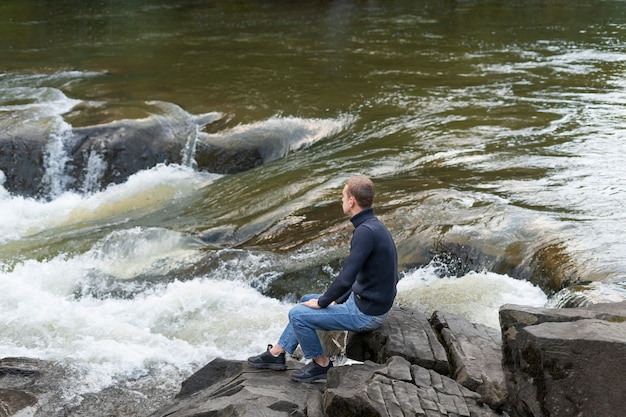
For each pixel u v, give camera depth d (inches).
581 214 313.0
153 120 444.8
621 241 283.1
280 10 938.7
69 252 328.5
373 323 185.8
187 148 438.9
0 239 349.7
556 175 366.0
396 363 175.9
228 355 250.4
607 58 646.5
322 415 167.9
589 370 153.6
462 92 535.2
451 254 294.4
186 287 289.1
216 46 692.7
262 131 451.2
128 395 226.4
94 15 871.1
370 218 179.3
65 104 481.1
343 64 620.1
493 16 884.6
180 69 593.6
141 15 880.3
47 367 239.5
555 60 640.4
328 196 351.3
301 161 416.5
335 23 834.8
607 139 427.5
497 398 169.3
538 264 277.9
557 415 156.6
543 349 158.6
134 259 316.8
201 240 332.2
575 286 252.7
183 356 249.6
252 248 316.5
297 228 324.5
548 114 480.1
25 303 285.1
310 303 187.0
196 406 183.6
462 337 196.5
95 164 420.2
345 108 492.1
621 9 932.0
